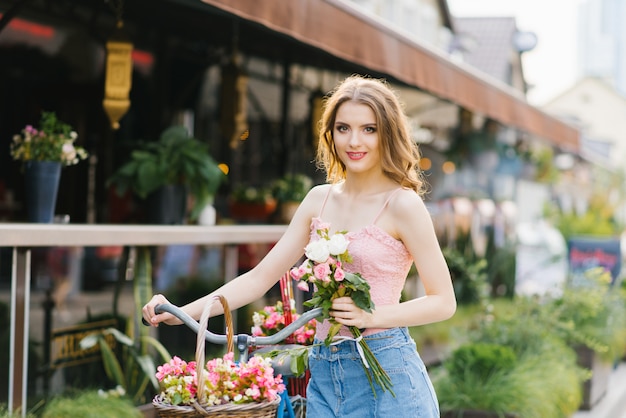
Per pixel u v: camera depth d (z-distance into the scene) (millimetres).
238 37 8055
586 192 27016
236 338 2783
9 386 3988
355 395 2797
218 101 10016
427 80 6930
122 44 5426
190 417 2504
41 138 5117
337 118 2883
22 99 8094
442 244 10148
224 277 5426
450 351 6934
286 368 3119
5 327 4000
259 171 10477
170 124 9266
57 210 7820
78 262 4539
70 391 4449
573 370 7016
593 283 9211
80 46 8352
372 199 2877
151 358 4934
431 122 12906
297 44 8055
